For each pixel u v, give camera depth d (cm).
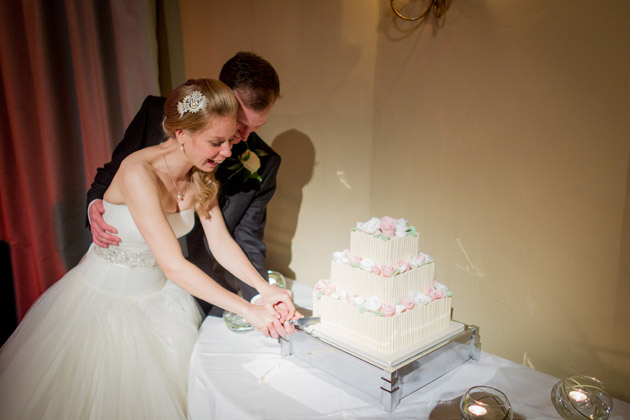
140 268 174
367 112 209
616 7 135
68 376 155
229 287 209
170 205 167
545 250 161
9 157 273
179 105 141
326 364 151
